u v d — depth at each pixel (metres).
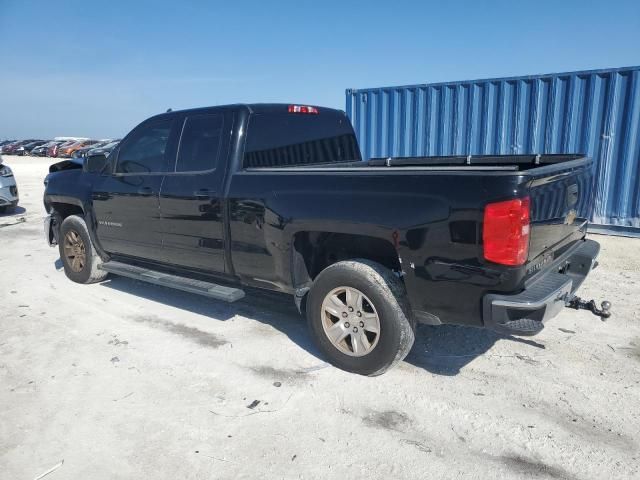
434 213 3.12
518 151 8.57
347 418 3.20
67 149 45.84
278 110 4.61
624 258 6.70
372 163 5.48
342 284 3.64
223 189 4.19
